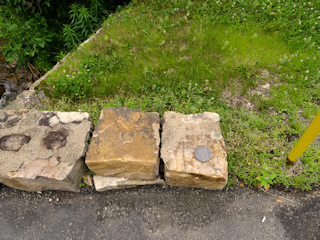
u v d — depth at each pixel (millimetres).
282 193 2994
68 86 4047
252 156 3211
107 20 5129
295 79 3992
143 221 2875
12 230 2869
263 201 2947
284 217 2826
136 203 3002
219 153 2766
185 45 4645
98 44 4699
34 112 3188
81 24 5078
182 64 4246
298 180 2949
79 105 3959
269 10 4781
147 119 3074
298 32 4570
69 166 2742
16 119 3131
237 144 3314
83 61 4359
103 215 2932
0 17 4992
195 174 2648
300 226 2760
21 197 3100
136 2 5457
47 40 4863
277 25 4730
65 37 5254
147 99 3875
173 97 3871
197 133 2945
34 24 4844
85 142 2918
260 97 3820
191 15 5062
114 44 4652
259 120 3502
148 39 4613
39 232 2842
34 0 4973
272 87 3926
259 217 2842
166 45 4609
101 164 2725
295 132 3400
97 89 4074
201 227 2809
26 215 2963
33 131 2992
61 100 4062
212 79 4020
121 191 3102
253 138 3344
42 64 5199
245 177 3062
